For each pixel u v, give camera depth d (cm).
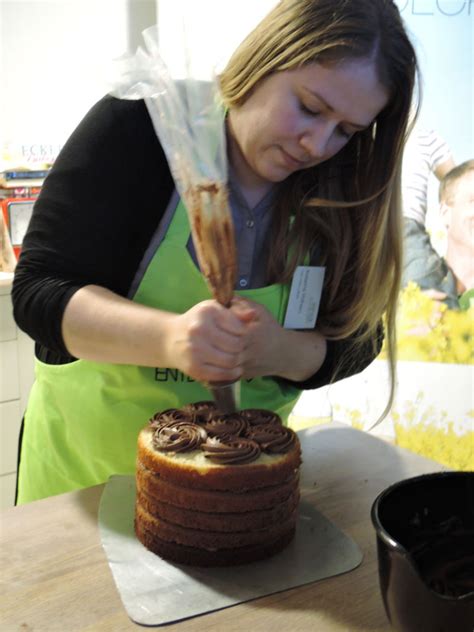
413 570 56
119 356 82
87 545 77
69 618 65
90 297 83
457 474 69
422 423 168
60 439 100
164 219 89
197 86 79
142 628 64
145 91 81
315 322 99
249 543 74
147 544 76
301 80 75
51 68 189
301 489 91
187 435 78
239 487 73
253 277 97
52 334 84
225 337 76
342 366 100
